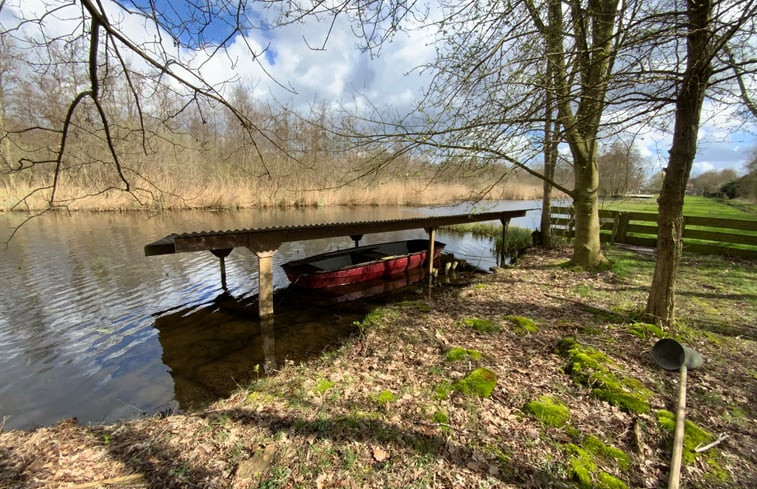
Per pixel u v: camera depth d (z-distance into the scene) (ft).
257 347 18.03
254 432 9.40
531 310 18.78
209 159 76.54
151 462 8.34
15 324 20.54
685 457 7.95
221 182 78.02
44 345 18.17
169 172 68.59
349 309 23.66
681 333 14.34
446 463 8.01
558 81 14.37
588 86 12.94
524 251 39.37
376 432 9.11
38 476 7.85
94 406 13.26
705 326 15.53
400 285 29.76
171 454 8.63
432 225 32.40
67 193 46.26
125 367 16.14
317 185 82.79
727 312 17.38
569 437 8.77
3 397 13.88
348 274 28.35
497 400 10.43
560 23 15.40
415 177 20.31
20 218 57.41
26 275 29.37
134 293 25.95
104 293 25.77
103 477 7.80
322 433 9.17
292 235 22.49
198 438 9.25
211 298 25.48
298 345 18.17
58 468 8.16
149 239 42.91
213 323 21.18
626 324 15.44
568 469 7.72
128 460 8.44
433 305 21.62
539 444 8.52
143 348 17.98
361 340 16.78
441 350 14.49
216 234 19.63
